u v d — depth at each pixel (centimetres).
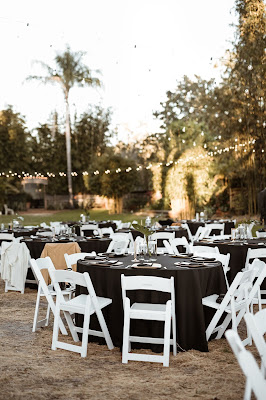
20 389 369
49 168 3994
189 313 467
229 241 746
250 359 202
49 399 349
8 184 3428
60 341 502
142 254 523
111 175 2828
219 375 398
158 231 1038
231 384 377
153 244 526
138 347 475
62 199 3972
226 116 2033
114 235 909
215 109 2083
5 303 702
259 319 278
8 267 773
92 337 505
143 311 432
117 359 446
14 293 780
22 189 3822
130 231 1091
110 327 488
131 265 499
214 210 2377
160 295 470
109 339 477
